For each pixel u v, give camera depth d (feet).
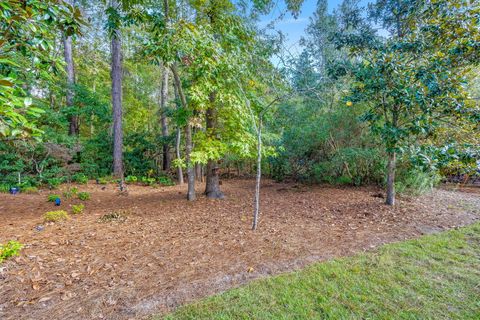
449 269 8.47
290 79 17.22
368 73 13.70
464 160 8.30
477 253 9.73
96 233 12.25
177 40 13.47
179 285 7.61
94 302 6.77
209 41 13.76
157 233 12.30
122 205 18.90
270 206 18.58
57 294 7.11
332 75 18.26
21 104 4.58
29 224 13.61
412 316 6.22
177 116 18.99
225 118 18.71
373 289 7.36
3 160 23.93
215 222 14.21
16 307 6.51
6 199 19.84
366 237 11.66
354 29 18.94
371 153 22.21
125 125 45.85
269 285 7.59
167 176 35.73
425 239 11.20
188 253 9.92
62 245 10.65
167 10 16.30
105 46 41.83
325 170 27.30
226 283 7.75
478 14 11.89
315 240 11.31
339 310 6.47
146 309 6.51
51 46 7.14
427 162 8.64
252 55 17.25
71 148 28.37
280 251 10.09
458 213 15.78
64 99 38.86
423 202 18.84
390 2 16.12
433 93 11.39
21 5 5.95
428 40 13.75
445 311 6.40
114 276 8.12
